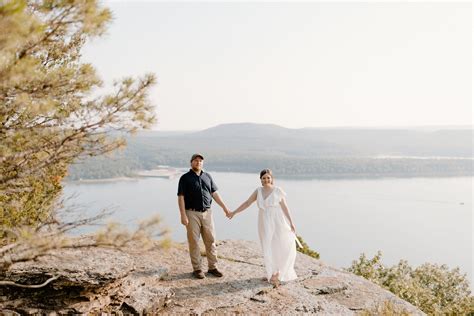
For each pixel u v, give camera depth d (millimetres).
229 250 9742
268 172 7559
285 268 7371
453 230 181375
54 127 4570
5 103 4262
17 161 4492
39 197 5836
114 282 5727
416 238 163375
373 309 7121
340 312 6785
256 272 7965
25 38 3340
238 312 6172
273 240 7402
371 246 147375
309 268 8984
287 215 7523
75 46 4977
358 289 8242
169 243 3857
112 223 3799
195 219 7176
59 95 4379
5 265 3801
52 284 5219
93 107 4473
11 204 5648
